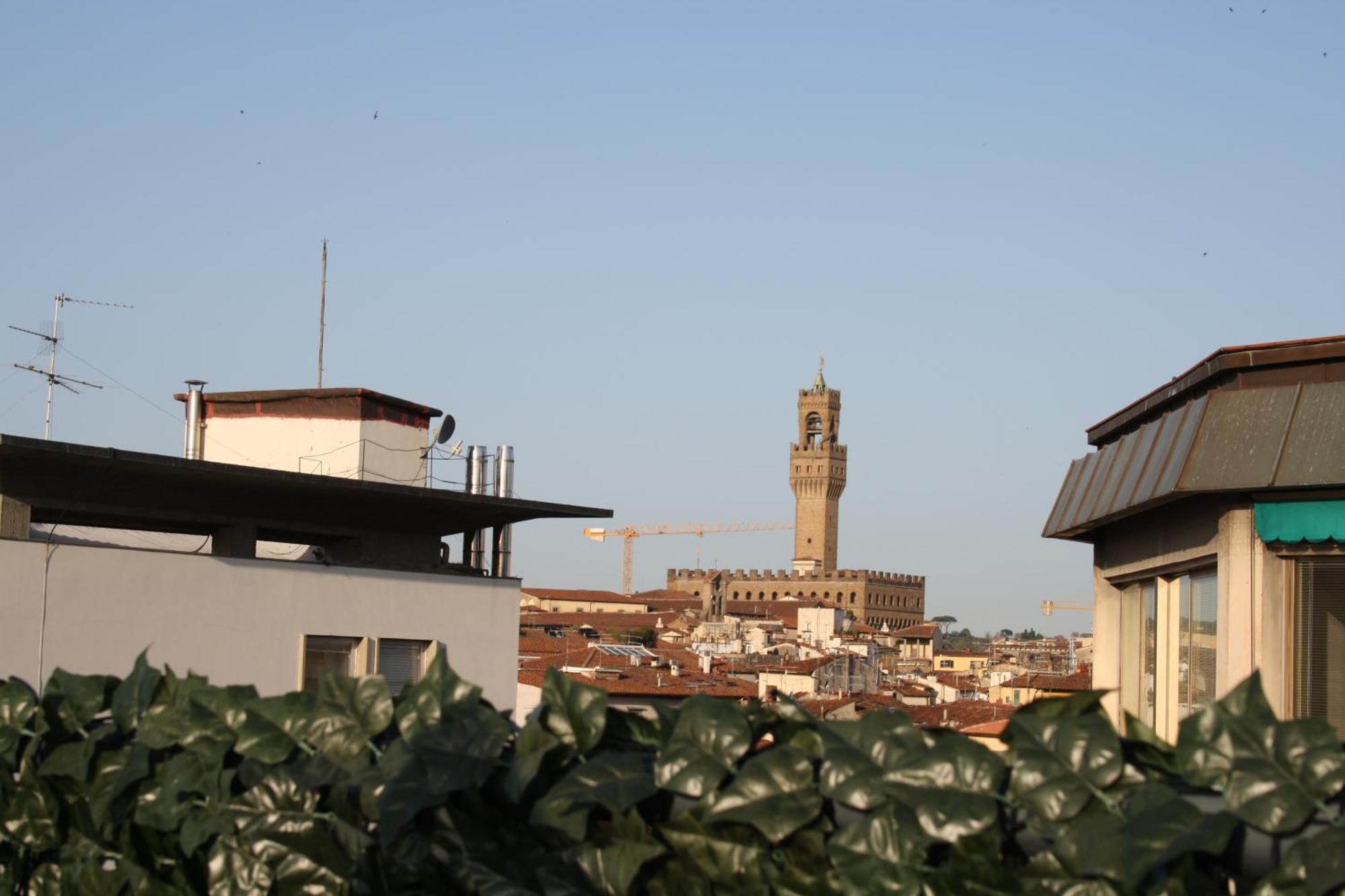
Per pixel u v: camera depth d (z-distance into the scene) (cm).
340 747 405
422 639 3044
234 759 436
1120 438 1489
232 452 4028
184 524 2928
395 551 3303
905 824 321
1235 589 1098
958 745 324
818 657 11306
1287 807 283
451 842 373
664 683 6894
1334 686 1062
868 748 337
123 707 464
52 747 481
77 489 2655
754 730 359
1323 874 272
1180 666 1292
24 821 479
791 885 337
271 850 410
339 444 3962
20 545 2456
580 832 349
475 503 3164
